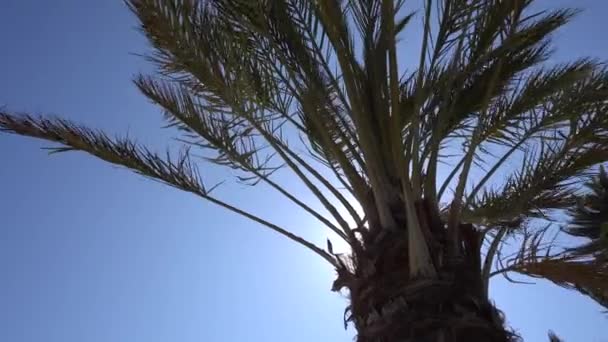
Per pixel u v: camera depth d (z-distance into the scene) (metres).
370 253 5.16
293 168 5.81
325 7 5.62
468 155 5.48
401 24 6.76
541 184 6.23
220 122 6.53
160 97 6.51
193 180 6.29
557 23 6.31
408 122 6.92
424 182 5.52
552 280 6.04
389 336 4.79
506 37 5.69
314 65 6.02
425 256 4.94
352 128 6.69
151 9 5.72
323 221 5.69
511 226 6.61
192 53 5.86
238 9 5.67
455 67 5.62
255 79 6.22
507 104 6.29
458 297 4.87
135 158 6.23
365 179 5.69
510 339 5.08
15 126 6.05
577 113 6.00
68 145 6.19
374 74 5.75
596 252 6.10
